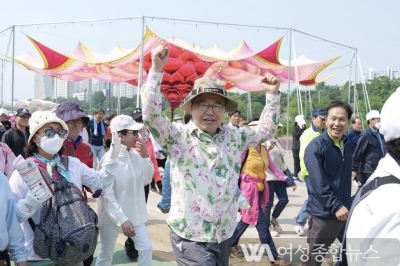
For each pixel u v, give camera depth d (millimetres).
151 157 6781
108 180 4031
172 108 24672
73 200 3512
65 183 3570
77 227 3387
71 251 3367
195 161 3369
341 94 54250
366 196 2010
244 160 6266
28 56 22844
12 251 3271
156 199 10641
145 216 4969
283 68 22734
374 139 7691
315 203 4570
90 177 3922
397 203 1865
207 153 3381
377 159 7684
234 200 3521
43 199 3260
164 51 3293
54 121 3561
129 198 4809
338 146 4551
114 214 4555
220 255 3432
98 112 13945
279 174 6836
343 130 4500
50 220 3414
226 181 3398
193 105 3455
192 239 3340
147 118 3316
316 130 7246
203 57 19297
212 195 3342
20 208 3277
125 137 4805
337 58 21891
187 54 22250
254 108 42125
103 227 4848
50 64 20922
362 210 1988
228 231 3451
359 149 7840
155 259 6250
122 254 6430
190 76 23500
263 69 23297
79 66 21781
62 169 3643
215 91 3340
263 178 6305
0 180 3201
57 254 3369
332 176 4551
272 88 3762
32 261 3529
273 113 3748
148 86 3299
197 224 3338
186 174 3371
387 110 2045
